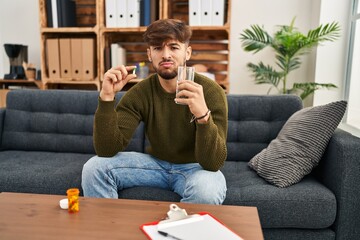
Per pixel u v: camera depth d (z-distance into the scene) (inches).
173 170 57.5
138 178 56.7
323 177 61.4
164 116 57.6
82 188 57.7
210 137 49.3
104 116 52.7
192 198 50.5
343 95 108.8
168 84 56.6
